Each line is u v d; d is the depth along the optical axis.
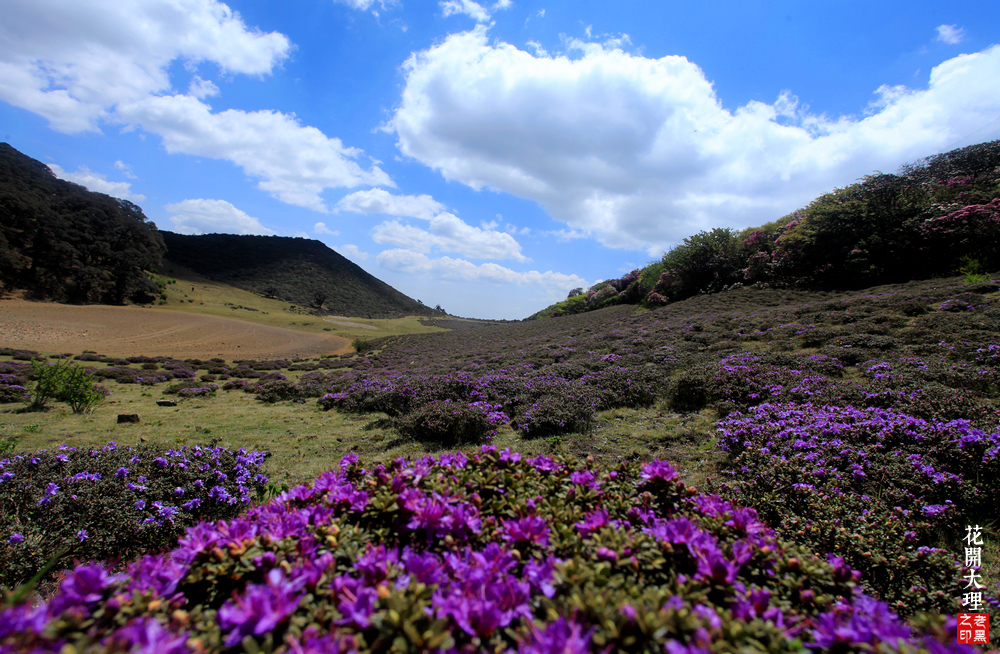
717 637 1.28
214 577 1.61
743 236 34.75
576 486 2.42
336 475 2.65
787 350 12.19
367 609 1.33
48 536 3.62
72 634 1.22
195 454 5.48
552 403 8.47
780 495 4.07
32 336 35.97
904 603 2.70
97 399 12.33
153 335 43.22
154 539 4.05
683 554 1.75
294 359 36.00
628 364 13.27
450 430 7.97
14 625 1.14
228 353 37.81
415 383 11.96
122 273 64.81
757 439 5.66
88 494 4.10
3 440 8.16
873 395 6.54
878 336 10.96
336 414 11.34
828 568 1.82
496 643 1.31
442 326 112.38
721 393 8.49
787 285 26.62
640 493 2.46
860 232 24.30
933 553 2.94
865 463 4.46
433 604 1.37
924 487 3.92
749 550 1.82
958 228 20.58
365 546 1.77
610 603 1.39
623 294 45.19
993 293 13.62
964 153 29.73
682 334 17.77
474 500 2.14
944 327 10.53
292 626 1.27
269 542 1.72
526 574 1.57
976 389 6.83
